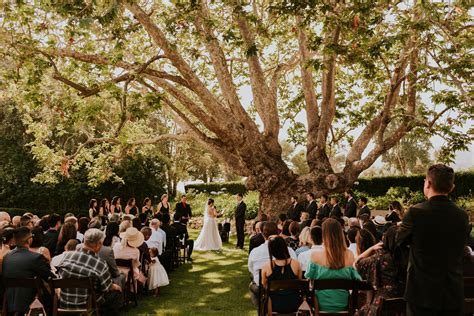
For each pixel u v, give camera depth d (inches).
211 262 464.4
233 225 784.9
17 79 458.3
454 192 920.9
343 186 568.4
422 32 455.8
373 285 160.1
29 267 203.8
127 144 652.7
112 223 316.5
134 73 432.1
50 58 441.7
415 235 120.6
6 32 434.0
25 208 1047.0
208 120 510.9
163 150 1323.8
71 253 219.1
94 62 461.7
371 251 165.3
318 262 178.5
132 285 285.1
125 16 456.4
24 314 203.3
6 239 231.1
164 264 391.2
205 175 1946.4
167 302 297.0
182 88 754.8
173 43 468.1
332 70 553.9
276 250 191.9
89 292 210.1
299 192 568.1
